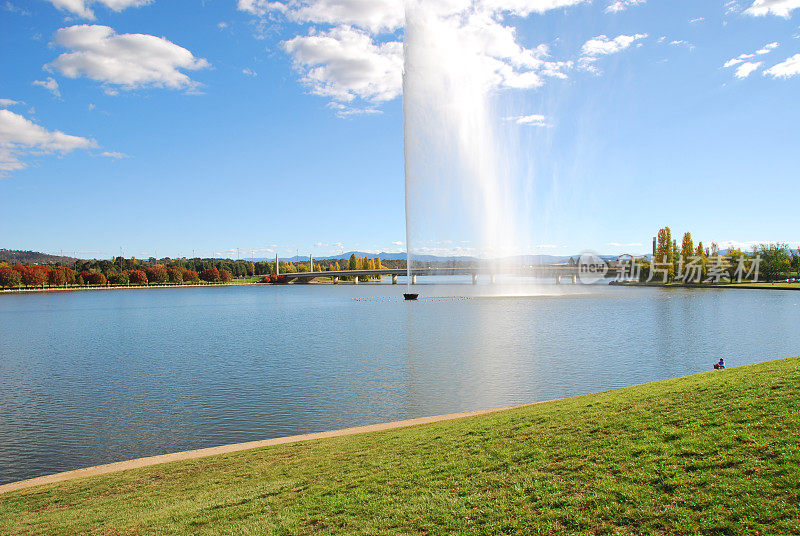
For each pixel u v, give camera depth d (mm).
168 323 89438
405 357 46562
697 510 9281
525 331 63438
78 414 31000
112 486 16859
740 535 8438
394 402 31047
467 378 36531
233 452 20844
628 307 95438
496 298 128500
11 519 13938
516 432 15828
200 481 16219
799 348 47094
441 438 17047
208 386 37438
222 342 62500
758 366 20188
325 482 13938
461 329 67375
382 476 13609
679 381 20219
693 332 59125
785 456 10375
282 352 52531
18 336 73562
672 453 11602
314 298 164875
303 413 29672
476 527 9945
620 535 8938
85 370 45781
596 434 13922
